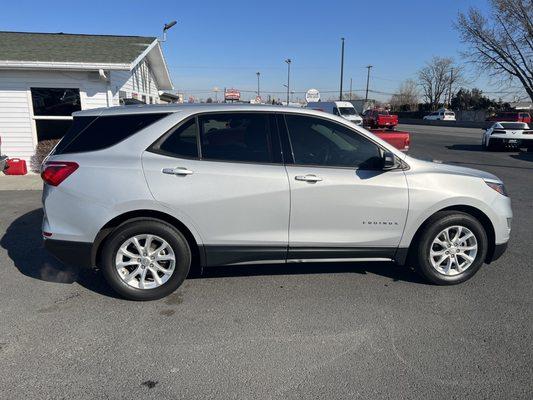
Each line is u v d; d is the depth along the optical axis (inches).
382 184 157.0
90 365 117.8
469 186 163.9
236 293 161.9
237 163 151.0
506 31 1384.1
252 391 108.2
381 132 411.2
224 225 151.5
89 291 162.7
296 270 183.8
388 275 179.9
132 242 150.9
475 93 3002.0
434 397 106.3
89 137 151.0
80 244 148.0
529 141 729.0
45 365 117.5
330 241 158.2
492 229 169.0
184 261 153.4
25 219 263.3
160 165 146.7
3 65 401.7
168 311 148.1
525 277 179.2
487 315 146.7
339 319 143.6
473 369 117.3
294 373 115.3
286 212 153.3
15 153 445.1
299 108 159.2
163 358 121.4
